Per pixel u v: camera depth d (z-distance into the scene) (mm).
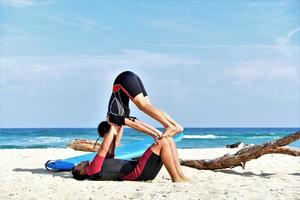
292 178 7855
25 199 6023
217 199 5625
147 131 7129
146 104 7250
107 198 5902
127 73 7375
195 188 6434
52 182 7156
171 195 5875
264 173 8883
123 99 7336
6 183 7160
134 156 9602
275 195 5910
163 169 9023
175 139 10172
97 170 7250
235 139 50281
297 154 8469
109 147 7449
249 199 5652
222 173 8609
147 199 5719
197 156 13672
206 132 81312
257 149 8562
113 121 7254
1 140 46250
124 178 7332
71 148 15312
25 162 10852
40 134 61656
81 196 6070
